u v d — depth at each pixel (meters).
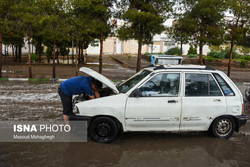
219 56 29.70
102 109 4.72
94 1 11.99
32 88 11.31
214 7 13.45
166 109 4.80
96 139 4.84
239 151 4.57
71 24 13.26
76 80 4.95
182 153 4.44
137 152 4.45
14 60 30.12
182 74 4.97
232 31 13.95
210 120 5.00
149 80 4.89
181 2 13.93
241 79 16.92
